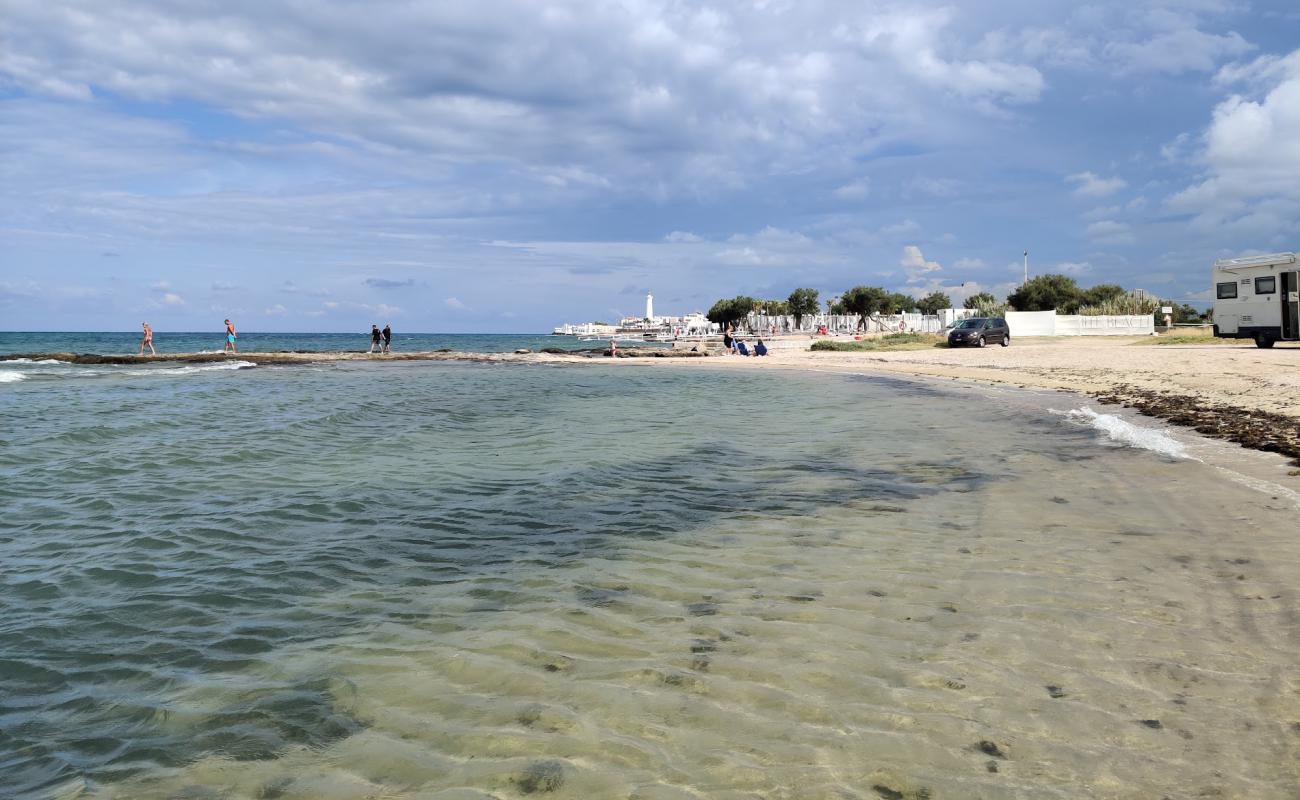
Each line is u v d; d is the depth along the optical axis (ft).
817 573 18.47
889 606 15.96
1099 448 36.50
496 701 12.07
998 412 54.54
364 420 54.44
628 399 71.31
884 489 28.66
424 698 12.26
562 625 15.40
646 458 36.94
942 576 17.89
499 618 15.92
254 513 26.00
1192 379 67.05
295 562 20.34
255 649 14.53
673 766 10.03
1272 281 93.86
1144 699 11.51
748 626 15.06
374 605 16.94
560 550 21.16
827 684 12.37
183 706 12.22
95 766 10.49
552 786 9.61
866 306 291.17
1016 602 15.94
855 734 10.75
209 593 17.89
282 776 10.10
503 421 53.52
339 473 33.40
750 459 36.24
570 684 12.62
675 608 16.26
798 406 62.59
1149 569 17.89
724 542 21.65
